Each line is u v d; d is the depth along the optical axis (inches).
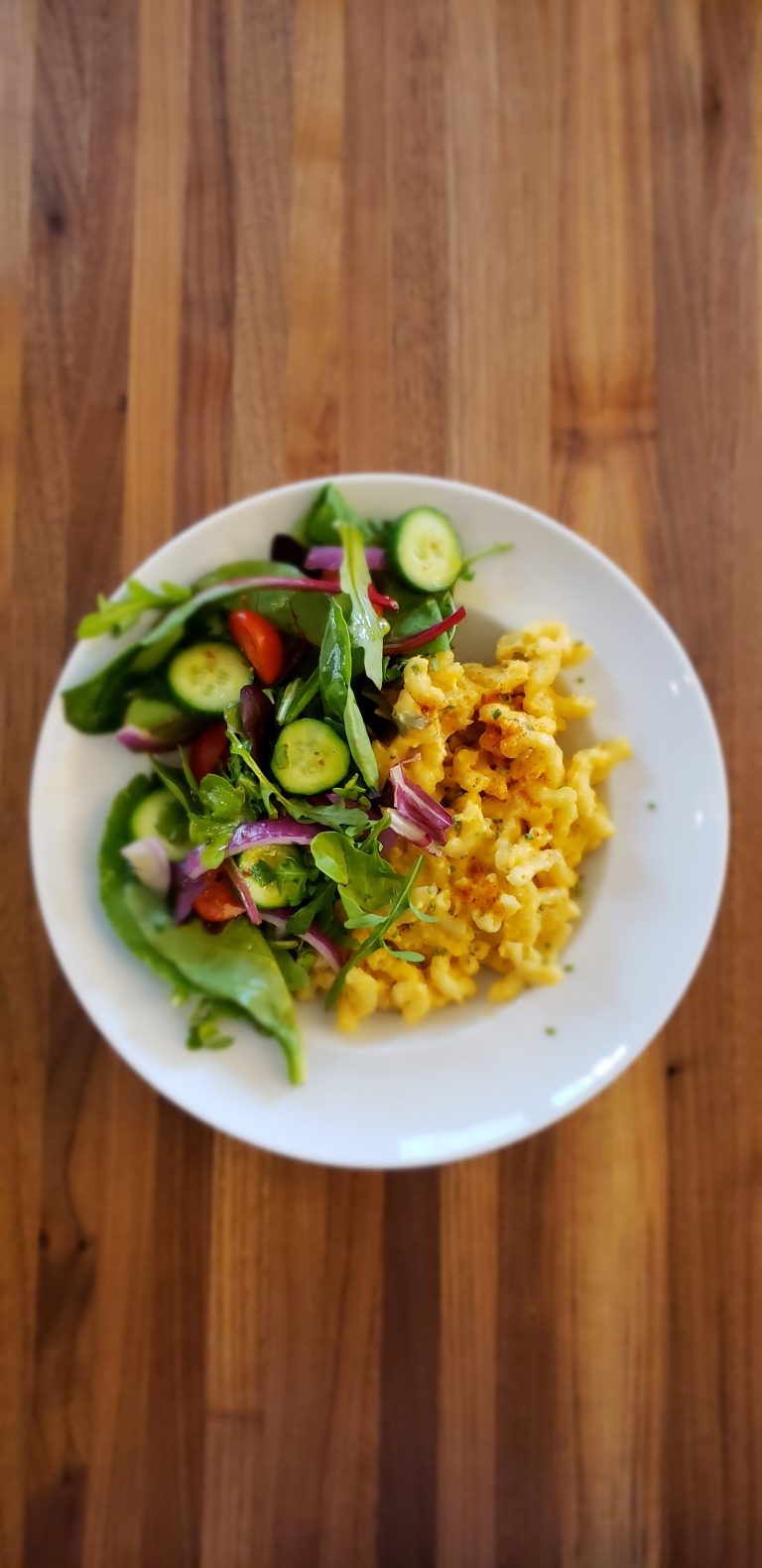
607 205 16.1
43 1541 15.0
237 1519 15.1
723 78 16.1
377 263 15.9
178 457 15.7
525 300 16.0
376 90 16.0
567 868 14.0
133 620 14.1
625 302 16.0
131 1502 15.1
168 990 14.0
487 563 14.3
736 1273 15.5
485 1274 15.4
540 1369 15.4
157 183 15.8
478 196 16.0
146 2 15.9
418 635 14.0
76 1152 15.3
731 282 16.1
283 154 15.9
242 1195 15.4
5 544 15.6
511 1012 14.2
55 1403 15.2
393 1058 14.0
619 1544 15.2
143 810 14.2
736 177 16.1
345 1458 15.2
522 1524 15.2
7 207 15.8
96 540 15.7
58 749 14.1
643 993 14.0
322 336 15.8
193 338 15.8
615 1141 15.6
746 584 15.9
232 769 13.7
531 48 16.1
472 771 14.0
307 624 14.3
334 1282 15.4
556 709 14.3
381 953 14.0
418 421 15.8
